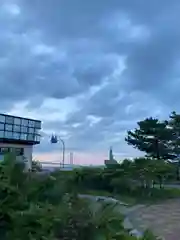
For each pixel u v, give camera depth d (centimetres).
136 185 1862
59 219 323
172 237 1013
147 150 4000
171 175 3147
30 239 288
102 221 365
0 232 280
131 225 511
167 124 3994
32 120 3666
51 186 351
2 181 307
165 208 1731
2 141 3259
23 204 304
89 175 563
